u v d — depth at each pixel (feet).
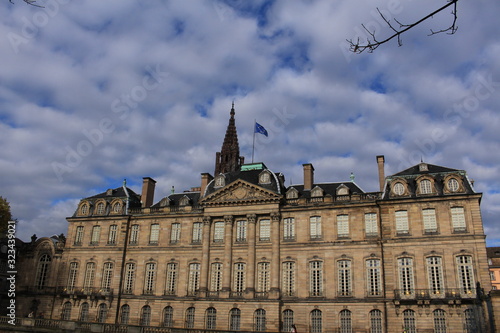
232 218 203.00
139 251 215.51
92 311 210.38
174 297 200.13
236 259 197.57
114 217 223.71
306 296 182.60
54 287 222.07
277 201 197.06
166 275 207.21
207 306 191.72
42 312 217.97
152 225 219.00
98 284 215.10
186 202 220.84
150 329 157.17
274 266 189.26
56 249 230.68
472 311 155.63
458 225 168.14
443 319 159.63
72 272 222.89
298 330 179.11
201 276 198.29
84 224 229.86
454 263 164.25
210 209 207.21
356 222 185.26
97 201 232.32
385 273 171.01
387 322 165.17
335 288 179.52
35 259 233.14
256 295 188.65
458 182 172.96
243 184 203.31
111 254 218.38
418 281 166.40
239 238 201.57
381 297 172.35
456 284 161.58
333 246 185.16
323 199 193.57
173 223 215.72
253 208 200.34
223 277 195.31
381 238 178.60
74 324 164.66
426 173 180.24
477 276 159.63
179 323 195.31
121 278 212.64
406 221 175.83
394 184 181.78
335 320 175.63
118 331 159.33
